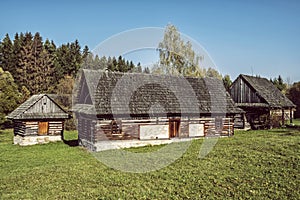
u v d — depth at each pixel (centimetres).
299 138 1978
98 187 1030
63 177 1165
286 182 1014
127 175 1176
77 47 5925
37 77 4628
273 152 1469
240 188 973
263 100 3194
